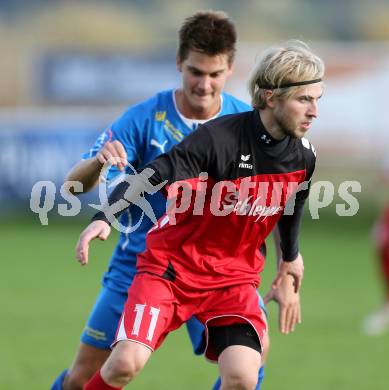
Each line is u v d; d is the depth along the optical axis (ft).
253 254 58.70
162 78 235.81
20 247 189.67
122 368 53.21
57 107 238.48
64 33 381.40
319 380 89.86
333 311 127.24
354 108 223.10
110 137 64.03
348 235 214.90
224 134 55.26
